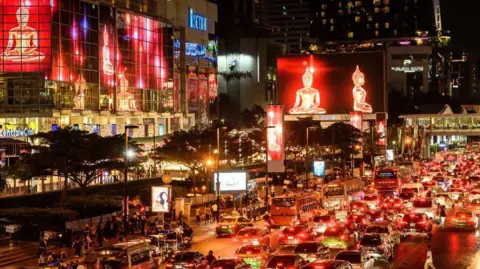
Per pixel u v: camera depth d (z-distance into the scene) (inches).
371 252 1818.4
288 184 4500.5
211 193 4077.3
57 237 2454.5
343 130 6171.3
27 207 2955.2
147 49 5979.3
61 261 1963.6
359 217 2625.5
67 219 2630.4
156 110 6122.1
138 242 1744.6
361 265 1584.6
